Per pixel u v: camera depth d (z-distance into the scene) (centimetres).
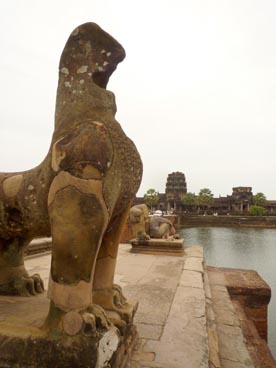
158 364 235
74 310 184
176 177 8281
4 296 275
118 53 225
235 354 321
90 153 189
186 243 2759
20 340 185
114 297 248
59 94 226
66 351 177
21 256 288
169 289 453
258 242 2817
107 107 221
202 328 309
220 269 746
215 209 7875
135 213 827
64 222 188
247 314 585
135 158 225
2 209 232
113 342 185
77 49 222
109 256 244
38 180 215
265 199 7781
